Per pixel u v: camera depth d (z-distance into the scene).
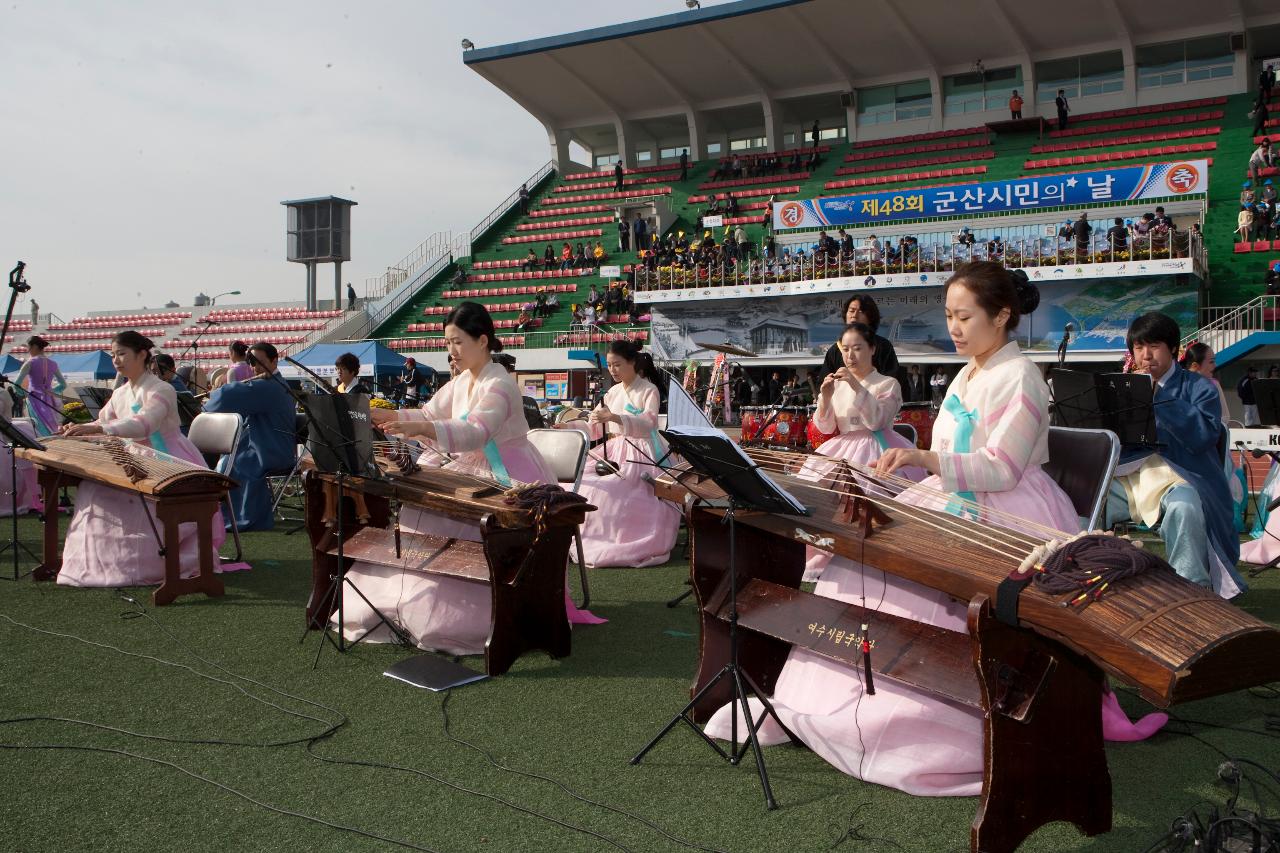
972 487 2.98
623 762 3.15
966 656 2.77
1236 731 3.48
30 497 8.83
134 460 5.51
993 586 2.38
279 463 7.97
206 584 5.38
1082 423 5.05
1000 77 30.67
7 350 30.38
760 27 29.55
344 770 3.07
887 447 5.45
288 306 32.16
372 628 4.52
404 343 26.31
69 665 4.12
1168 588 2.26
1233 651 2.05
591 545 6.56
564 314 27.38
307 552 6.89
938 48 30.08
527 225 32.78
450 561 4.31
